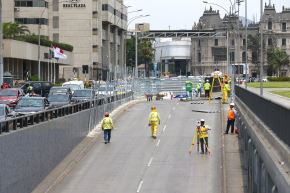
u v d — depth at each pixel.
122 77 199.38
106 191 61.44
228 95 147.88
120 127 101.44
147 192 61.47
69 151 74.44
